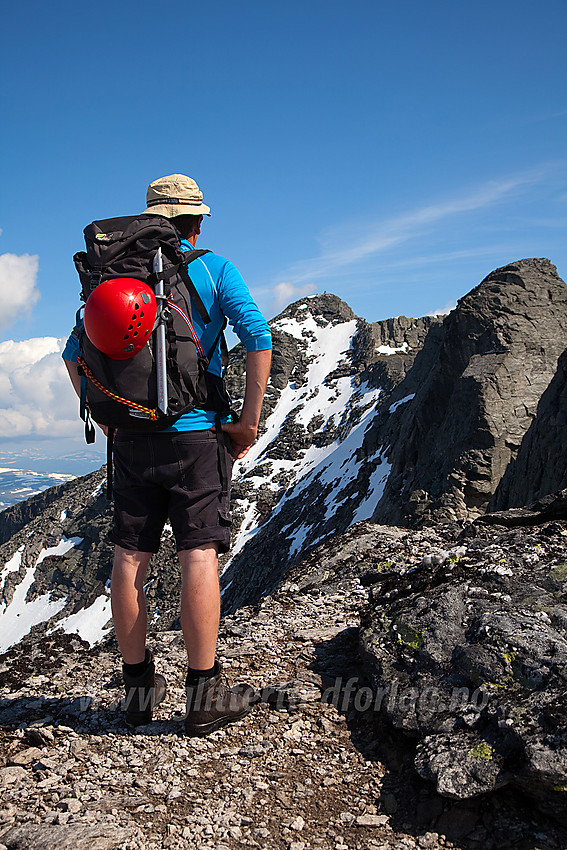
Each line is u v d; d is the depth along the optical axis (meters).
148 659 4.48
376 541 10.05
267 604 7.61
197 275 4.11
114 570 4.29
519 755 3.46
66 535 134.50
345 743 4.27
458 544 6.60
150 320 3.74
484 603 4.66
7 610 127.19
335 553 9.80
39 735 4.25
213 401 4.19
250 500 118.62
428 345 108.88
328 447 128.75
